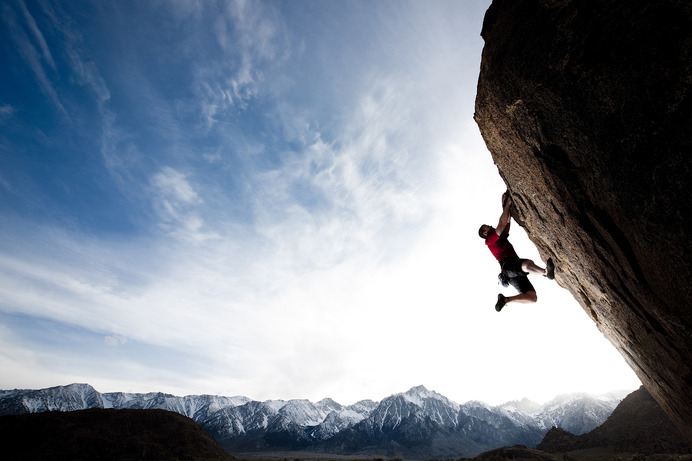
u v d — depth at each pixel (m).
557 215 6.39
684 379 7.54
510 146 6.11
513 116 5.43
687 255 3.97
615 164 4.23
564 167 5.24
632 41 3.36
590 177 4.87
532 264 6.20
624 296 6.63
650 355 8.44
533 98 4.80
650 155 3.71
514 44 4.78
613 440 68.19
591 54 3.77
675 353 6.72
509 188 7.46
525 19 4.60
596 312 9.62
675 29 2.98
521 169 6.33
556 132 4.89
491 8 5.66
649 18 3.15
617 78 3.64
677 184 3.54
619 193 4.45
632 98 3.62
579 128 4.46
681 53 3.00
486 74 5.53
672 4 2.92
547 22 4.17
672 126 3.35
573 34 3.86
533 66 4.48
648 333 7.20
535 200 6.77
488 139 6.62
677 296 4.84
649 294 5.57
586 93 4.05
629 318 7.52
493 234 7.36
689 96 3.11
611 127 4.02
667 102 3.30
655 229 4.20
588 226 5.74
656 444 55.50
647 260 4.86
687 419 10.66
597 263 6.46
